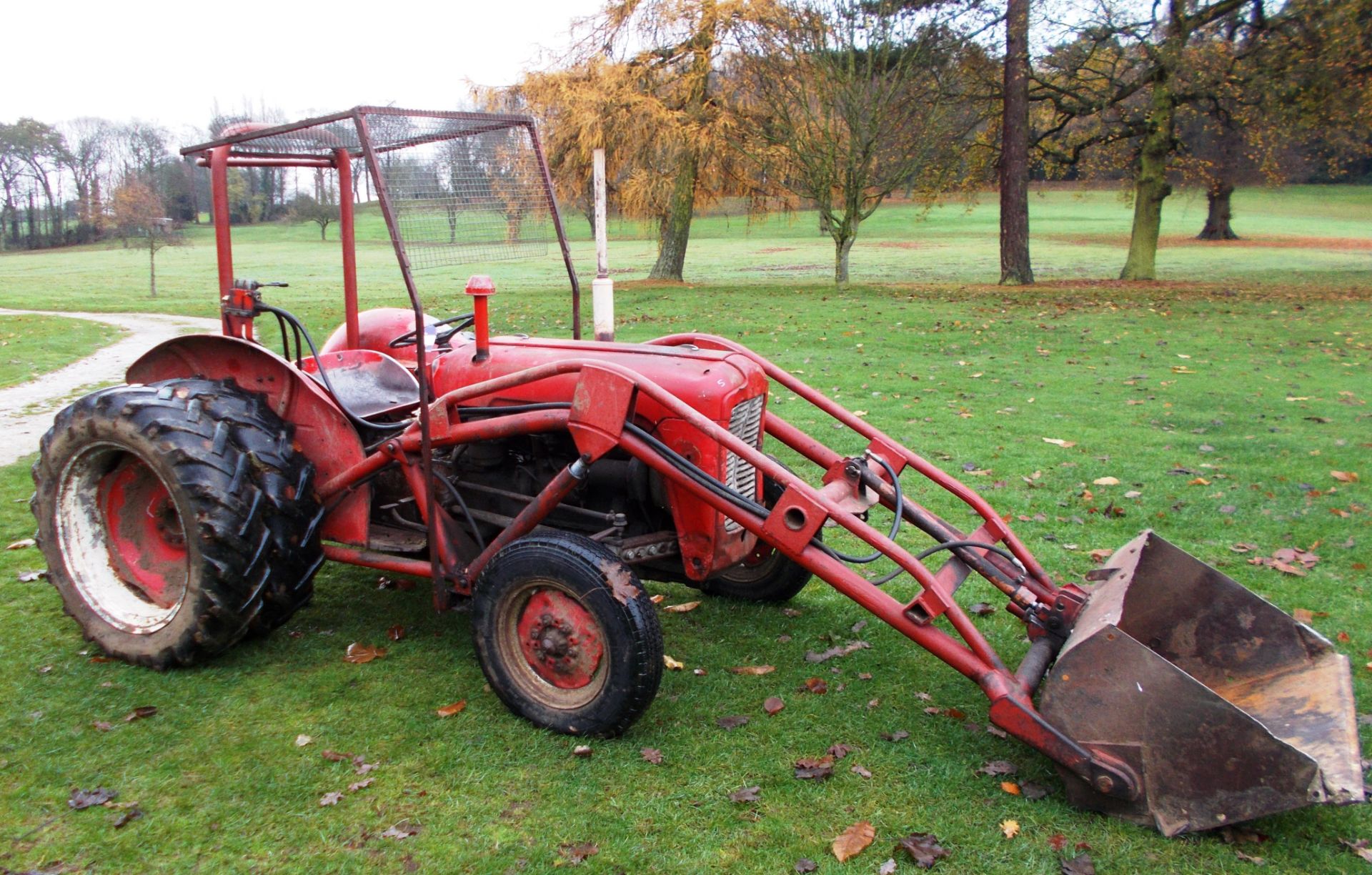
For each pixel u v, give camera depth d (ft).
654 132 60.13
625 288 63.67
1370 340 37.19
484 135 11.57
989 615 13.09
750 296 56.13
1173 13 60.03
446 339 13.64
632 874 7.71
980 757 9.53
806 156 60.64
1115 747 8.38
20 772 8.94
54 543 11.67
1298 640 9.85
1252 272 73.46
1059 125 67.72
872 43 58.70
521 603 9.99
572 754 9.45
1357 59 55.57
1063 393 27.45
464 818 8.41
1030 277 63.77
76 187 183.83
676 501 10.58
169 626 10.85
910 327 41.63
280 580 10.99
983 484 18.65
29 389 28.63
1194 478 18.89
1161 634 10.46
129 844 7.97
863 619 13.03
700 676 11.25
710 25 61.05
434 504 10.61
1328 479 18.81
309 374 12.46
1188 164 68.85
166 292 77.20
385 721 10.01
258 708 10.23
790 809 8.63
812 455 12.15
